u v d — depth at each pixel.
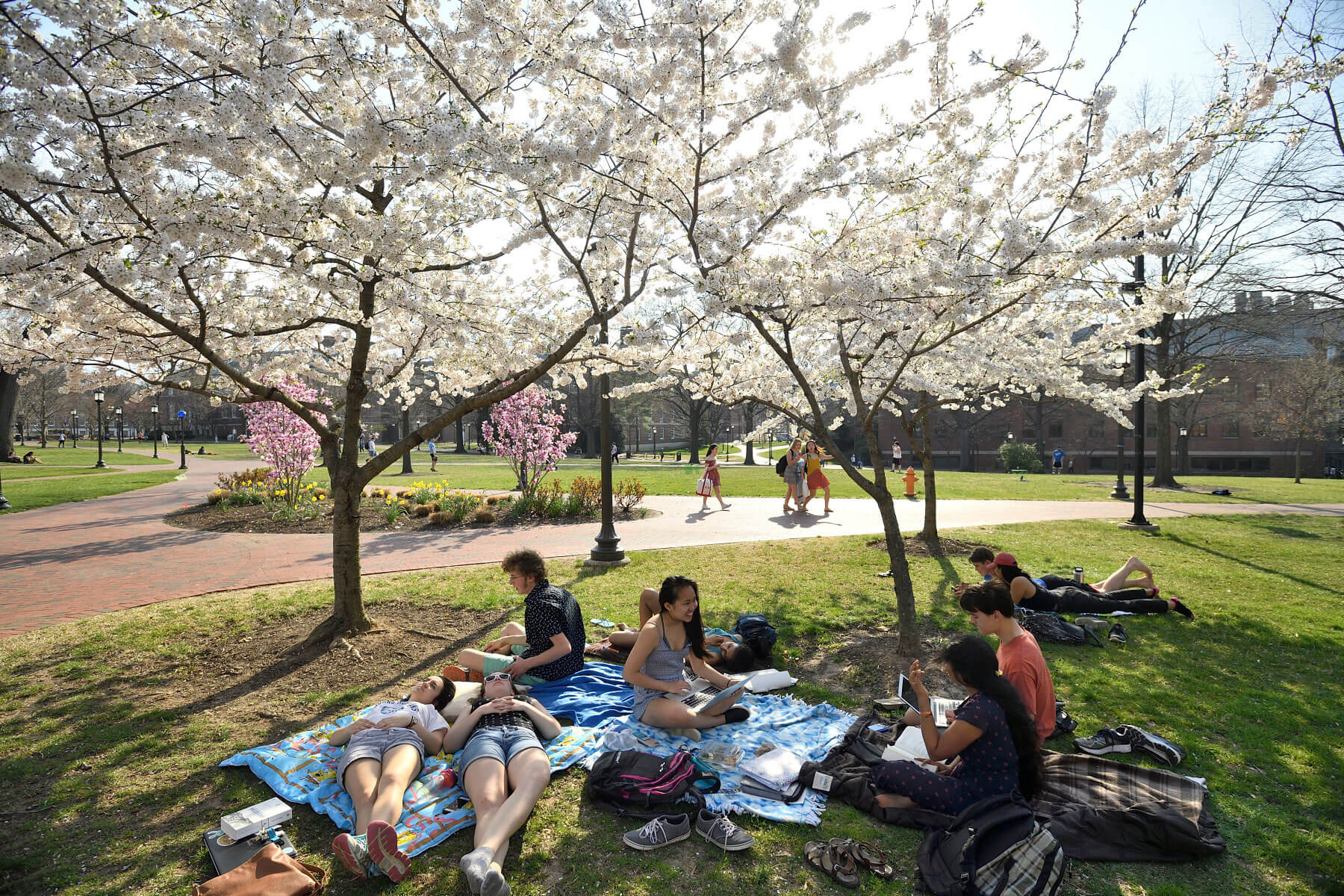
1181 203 4.94
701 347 6.97
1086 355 9.27
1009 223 4.68
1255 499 20.91
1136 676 5.89
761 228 5.36
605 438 10.48
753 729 4.80
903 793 3.83
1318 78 4.29
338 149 4.75
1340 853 3.57
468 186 6.35
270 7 4.27
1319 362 36.44
